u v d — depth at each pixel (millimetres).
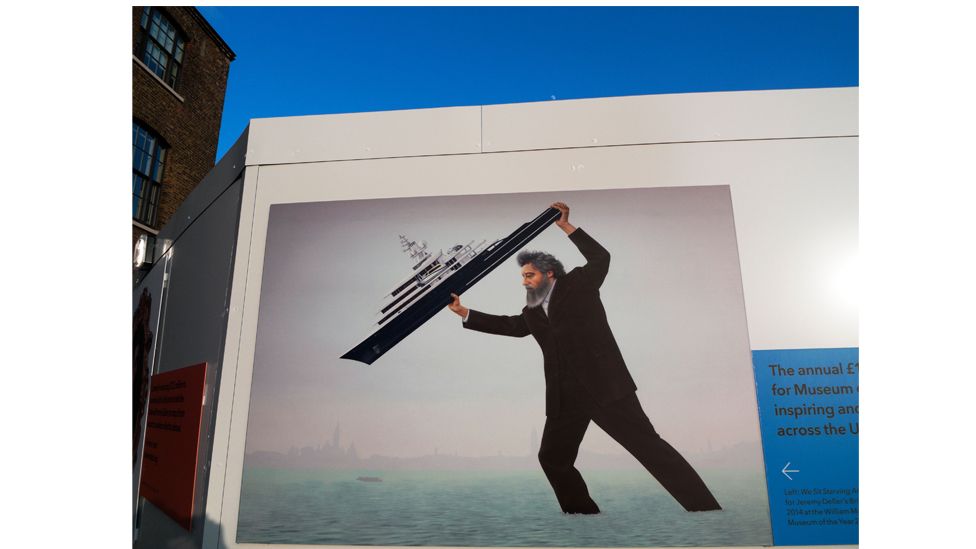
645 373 3008
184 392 3688
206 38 13109
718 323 3066
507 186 3387
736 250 3174
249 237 3457
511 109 3502
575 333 3092
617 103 3441
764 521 2793
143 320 5406
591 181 3344
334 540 2908
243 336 3273
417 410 3057
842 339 3018
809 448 2871
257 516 2963
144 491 4402
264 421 3109
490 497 2900
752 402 2938
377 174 3490
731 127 3357
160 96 11633
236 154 3797
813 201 3229
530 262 3244
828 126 3320
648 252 3199
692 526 2795
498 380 3061
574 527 2824
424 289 3266
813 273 3123
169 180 11773
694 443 2898
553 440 2947
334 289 3307
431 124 3533
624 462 2885
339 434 3053
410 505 2922
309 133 3609
